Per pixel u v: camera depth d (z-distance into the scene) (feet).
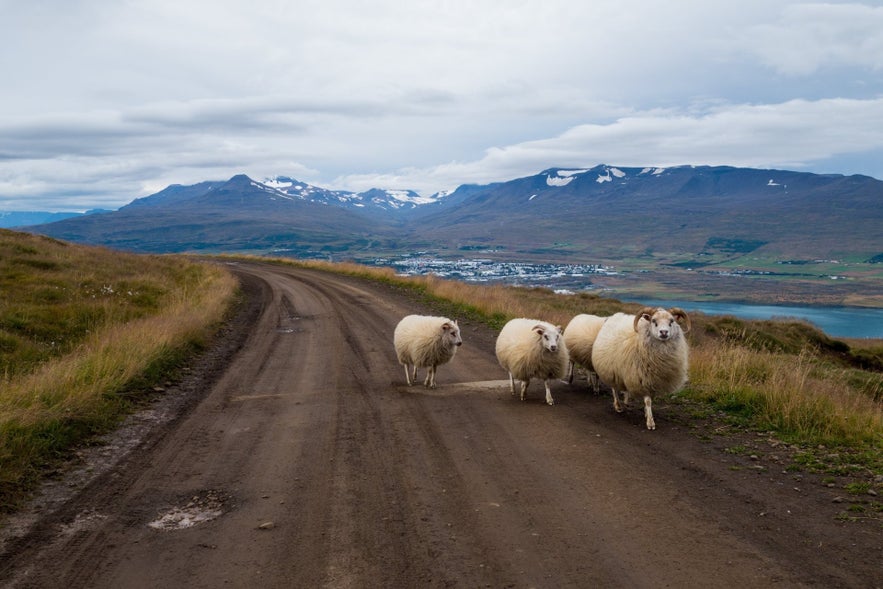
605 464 24.40
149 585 15.89
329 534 18.71
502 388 40.06
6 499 21.63
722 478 22.49
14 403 29.73
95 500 21.84
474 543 17.83
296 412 34.45
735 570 15.69
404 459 25.86
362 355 53.11
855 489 20.83
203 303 79.20
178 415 33.94
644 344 30.27
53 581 16.15
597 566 16.20
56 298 72.43
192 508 21.11
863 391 45.32
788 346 87.66
